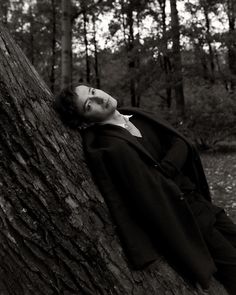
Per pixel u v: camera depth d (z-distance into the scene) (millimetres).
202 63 16500
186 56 16797
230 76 16484
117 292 1805
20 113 1796
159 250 2047
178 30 15883
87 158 2041
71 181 1868
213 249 2369
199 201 2514
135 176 2016
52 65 23688
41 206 1736
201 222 2406
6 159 1716
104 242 1851
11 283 1719
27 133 1788
